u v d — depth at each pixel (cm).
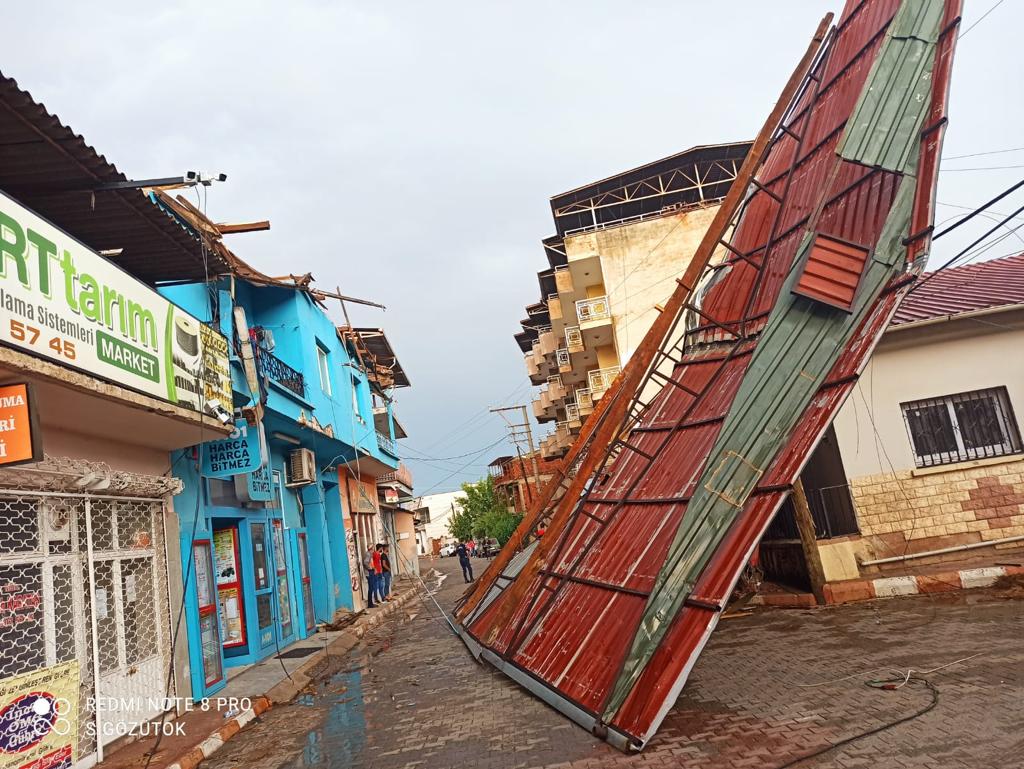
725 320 928
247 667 1162
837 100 873
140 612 823
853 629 898
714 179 3472
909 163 696
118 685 747
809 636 895
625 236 3011
